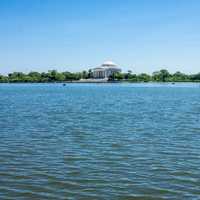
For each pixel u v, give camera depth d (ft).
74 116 160.15
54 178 58.75
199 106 228.22
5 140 93.56
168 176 60.29
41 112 180.04
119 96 378.53
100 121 140.05
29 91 517.14
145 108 211.82
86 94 426.92
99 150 81.46
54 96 369.91
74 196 50.16
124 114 171.73
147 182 56.90
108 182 56.80
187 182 56.90
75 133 107.04
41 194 50.85
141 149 82.84
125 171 63.41
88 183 56.24
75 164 68.23
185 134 106.22
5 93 441.27
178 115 166.91
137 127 121.90
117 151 80.48
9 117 153.38
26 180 57.52
